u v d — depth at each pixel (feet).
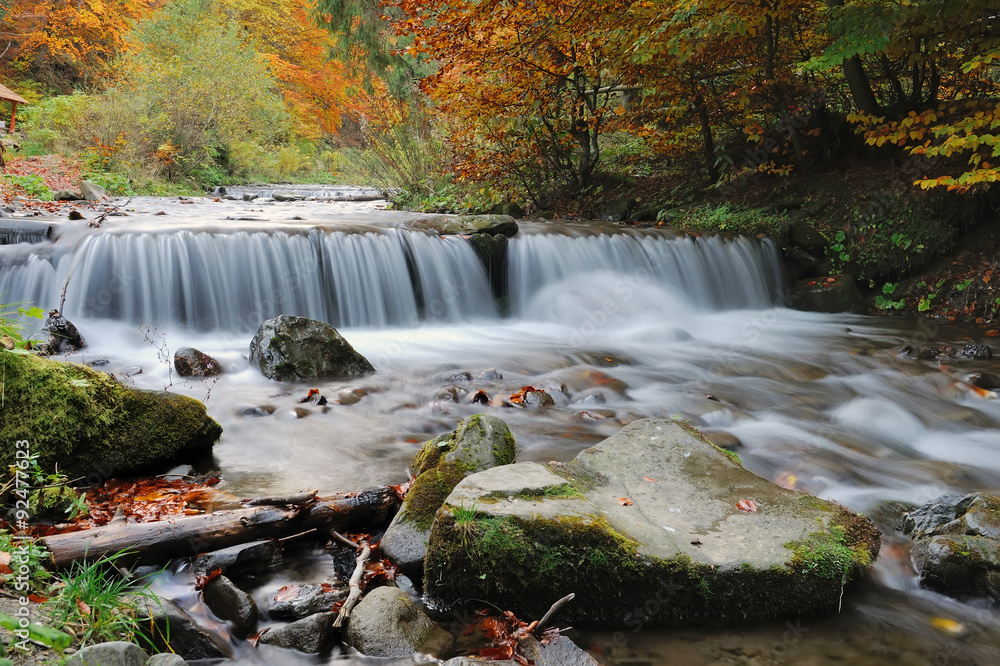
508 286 30.78
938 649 8.82
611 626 9.29
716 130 42.04
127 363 20.08
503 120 40.40
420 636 8.65
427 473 11.31
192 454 13.73
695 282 32.35
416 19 38.01
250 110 80.18
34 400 11.62
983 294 30.42
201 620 8.77
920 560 10.44
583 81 41.01
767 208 36.45
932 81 34.04
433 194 48.55
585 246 31.63
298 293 26.18
